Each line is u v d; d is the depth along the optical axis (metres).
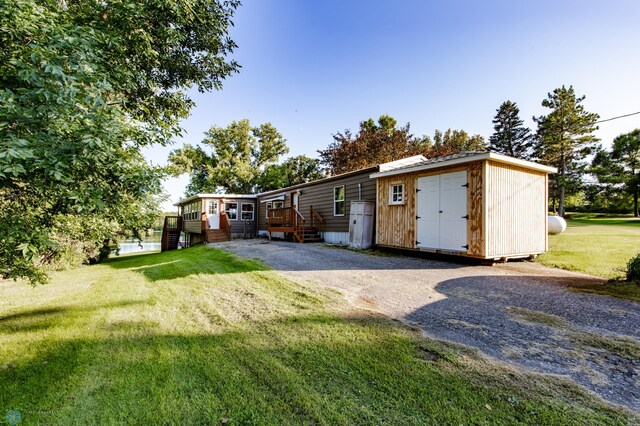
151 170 3.20
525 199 7.55
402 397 1.94
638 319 3.38
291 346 2.75
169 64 5.89
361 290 4.79
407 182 8.48
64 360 2.58
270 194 17.83
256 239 16.34
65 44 2.57
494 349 2.66
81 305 4.35
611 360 2.46
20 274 3.40
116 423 1.76
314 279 5.57
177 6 4.67
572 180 24.41
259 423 1.74
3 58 2.65
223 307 4.06
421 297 4.38
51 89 2.41
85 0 3.95
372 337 2.92
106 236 6.36
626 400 1.91
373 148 23.06
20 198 2.82
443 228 7.43
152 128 3.80
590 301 4.09
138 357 2.60
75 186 2.56
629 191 25.69
